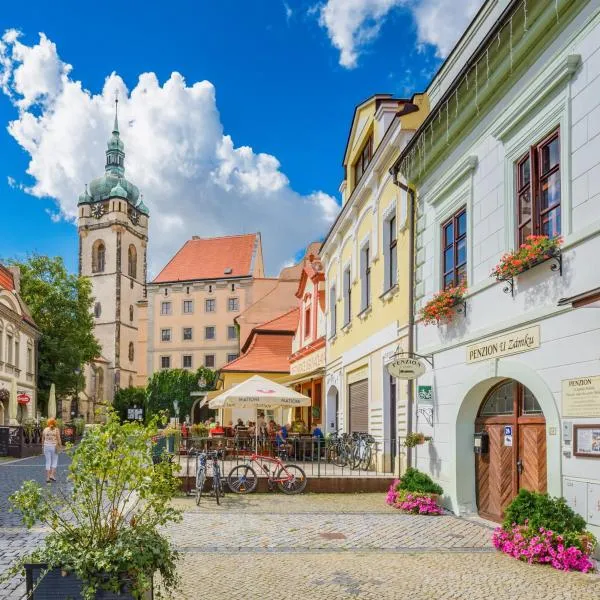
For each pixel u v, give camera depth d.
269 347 37.88
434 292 13.70
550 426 8.99
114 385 105.06
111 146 118.38
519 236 10.39
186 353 89.38
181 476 15.23
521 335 9.87
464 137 12.40
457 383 12.20
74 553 4.89
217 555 8.57
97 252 110.94
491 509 11.42
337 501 14.09
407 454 14.75
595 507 8.01
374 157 17.81
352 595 6.78
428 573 7.66
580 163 8.59
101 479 5.27
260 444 23.47
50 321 53.22
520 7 9.79
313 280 29.72
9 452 28.67
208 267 91.19
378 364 17.98
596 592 6.86
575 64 8.77
